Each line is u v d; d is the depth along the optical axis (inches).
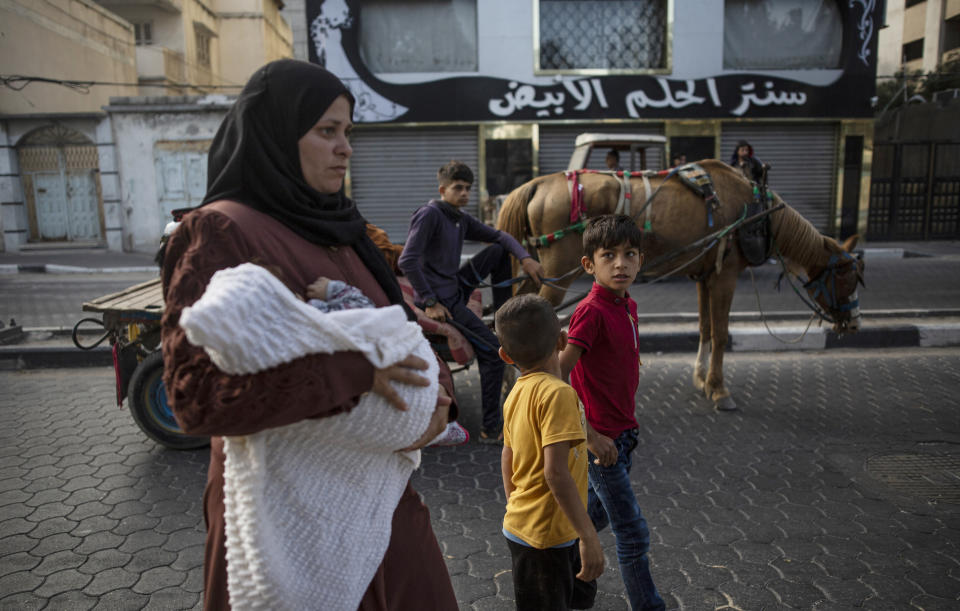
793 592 110.2
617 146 489.1
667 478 155.1
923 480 152.3
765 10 647.8
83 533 131.4
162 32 942.4
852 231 668.7
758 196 201.5
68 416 202.2
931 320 301.9
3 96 677.9
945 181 685.3
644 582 95.3
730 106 639.8
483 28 627.8
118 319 168.7
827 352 271.7
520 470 86.0
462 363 169.0
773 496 145.3
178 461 167.6
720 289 200.4
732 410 201.3
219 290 42.6
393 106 633.6
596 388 97.4
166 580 115.3
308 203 57.1
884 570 116.3
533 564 84.0
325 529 51.0
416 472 160.6
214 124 682.8
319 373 45.2
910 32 1167.0
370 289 61.1
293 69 55.2
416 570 62.5
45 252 690.8
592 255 98.2
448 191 171.0
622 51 645.3
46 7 728.3
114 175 688.4
